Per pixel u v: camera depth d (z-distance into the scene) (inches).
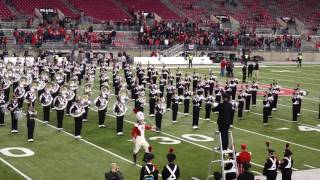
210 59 2206.0
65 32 2044.8
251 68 1726.1
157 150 754.2
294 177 655.8
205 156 730.8
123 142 793.6
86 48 2042.3
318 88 1515.7
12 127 839.7
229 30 2507.4
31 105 805.2
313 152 784.9
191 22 2456.9
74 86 1074.1
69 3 2367.1
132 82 1225.4
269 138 864.9
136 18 2329.0
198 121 956.0
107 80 1321.4
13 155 705.0
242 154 567.8
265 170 588.1
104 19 2353.6
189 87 1302.9
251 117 1045.2
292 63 2353.6
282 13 2812.5
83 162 682.2
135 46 2169.0
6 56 1829.5
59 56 1897.1
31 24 2111.2
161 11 2534.5
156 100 945.5
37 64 1457.9
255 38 2415.1
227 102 608.4
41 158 695.7
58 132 851.4
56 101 869.8
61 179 609.6
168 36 2255.2
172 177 516.7
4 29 2047.2
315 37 2647.6
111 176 481.4
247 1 2832.2
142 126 683.4
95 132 857.5
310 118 1058.1
